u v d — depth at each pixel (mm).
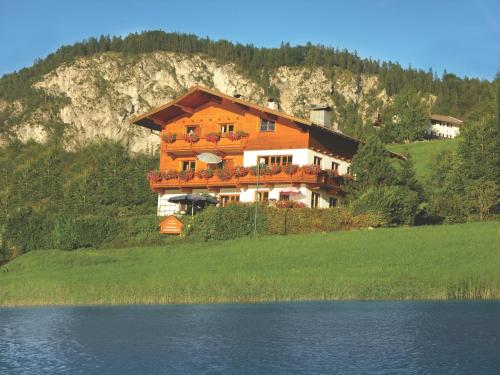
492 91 118438
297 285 40531
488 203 61344
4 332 32500
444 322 31422
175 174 68438
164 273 47094
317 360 25484
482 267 42031
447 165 79188
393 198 56719
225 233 57812
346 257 47406
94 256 54750
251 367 24875
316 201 64688
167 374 24328
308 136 64250
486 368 23688
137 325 33688
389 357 25562
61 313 38219
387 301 38469
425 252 46812
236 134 66625
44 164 108375
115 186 94812
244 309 37531
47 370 25406
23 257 56125
